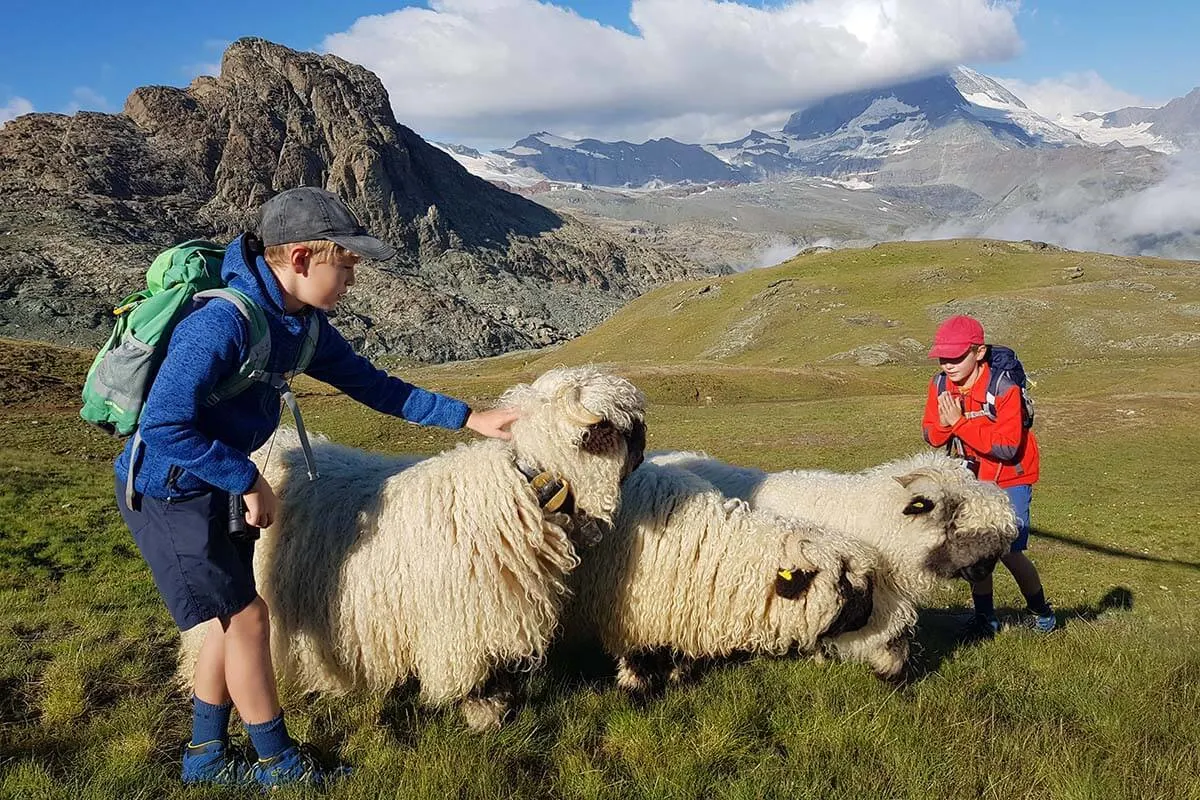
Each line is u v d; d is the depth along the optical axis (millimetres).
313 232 3766
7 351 43406
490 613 4574
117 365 3510
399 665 4820
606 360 121188
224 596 3820
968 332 6953
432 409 4730
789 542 5805
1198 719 5258
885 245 152875
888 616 6410
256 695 4059
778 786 4250
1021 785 4395
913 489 6699
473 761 4328
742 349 109438
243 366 3688
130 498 3699
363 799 4004
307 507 4895
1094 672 6066
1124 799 4258
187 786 4086
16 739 4578
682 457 8008
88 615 6816
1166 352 81438
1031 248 144875
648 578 5812
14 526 11625
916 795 4223
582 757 4512
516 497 4652
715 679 5750
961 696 5551
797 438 43562
